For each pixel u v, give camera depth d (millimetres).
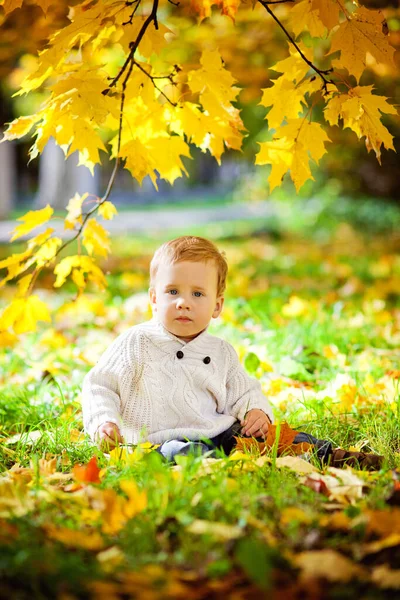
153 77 3775
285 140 3670
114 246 15125
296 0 3619
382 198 18297
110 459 3109
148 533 2281
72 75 3510
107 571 2066
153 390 3428
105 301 8172
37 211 3982
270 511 2480
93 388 3449
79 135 3430
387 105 3521
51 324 6973
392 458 3299
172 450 3178
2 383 5062
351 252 14062
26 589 2014
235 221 21750
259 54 8000
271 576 1994
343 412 4078
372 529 2318
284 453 3287
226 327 6191
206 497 2533
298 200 18453
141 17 3764
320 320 6551
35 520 2396
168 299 3471
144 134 3906
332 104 3586
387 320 6758
